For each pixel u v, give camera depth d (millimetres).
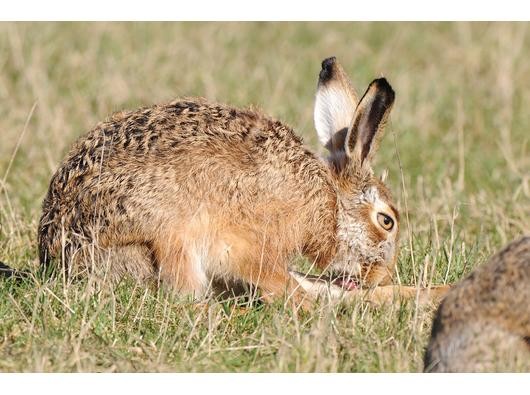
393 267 31812
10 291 27297
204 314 27281
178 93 48594
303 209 30312
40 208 35188
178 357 24922
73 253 29234
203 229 28984
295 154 30281
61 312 26656
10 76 49969
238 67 53875
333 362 23969
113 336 25734
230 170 29188
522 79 53375
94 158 29328
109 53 54094
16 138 42781
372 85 30922
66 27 57375
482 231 33656
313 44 59656
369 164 31859
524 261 22719
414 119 46812
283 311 27156
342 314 27375
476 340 22750
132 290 27875
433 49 59156
